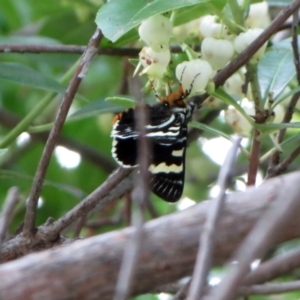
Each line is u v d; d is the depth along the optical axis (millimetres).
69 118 542
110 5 454
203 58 469
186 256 392
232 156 385
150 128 462
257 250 357
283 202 364
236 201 393
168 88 475
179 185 476
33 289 390
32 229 461
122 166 456
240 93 500
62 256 392
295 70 500
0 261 460
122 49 520
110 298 391
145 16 452
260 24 504
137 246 375
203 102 506
